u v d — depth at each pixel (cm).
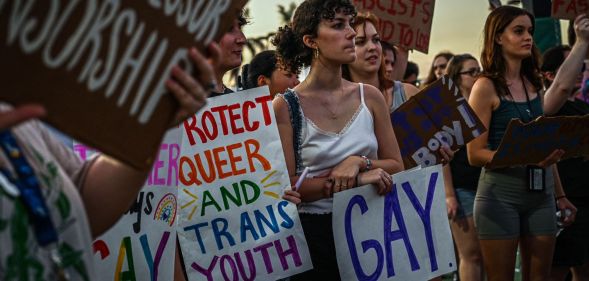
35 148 198
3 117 166
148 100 192
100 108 184
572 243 612
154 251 361
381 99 443
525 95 547
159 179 364
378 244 430
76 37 179
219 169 419
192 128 417
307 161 423
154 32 191
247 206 420
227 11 208
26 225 187
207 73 200
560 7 658
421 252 441
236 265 417
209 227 416
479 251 628
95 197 214
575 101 650
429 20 637
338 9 421
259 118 423
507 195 534
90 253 203
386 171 432
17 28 171
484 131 497
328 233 427
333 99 430
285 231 419
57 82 177
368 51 518
